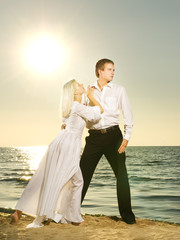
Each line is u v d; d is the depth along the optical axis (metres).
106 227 3.59
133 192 19.50
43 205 3.40
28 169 52.94
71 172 3.55
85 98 4.06
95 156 3.95
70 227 3.50
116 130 3.91
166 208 11.77
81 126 3.73
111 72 3.98
